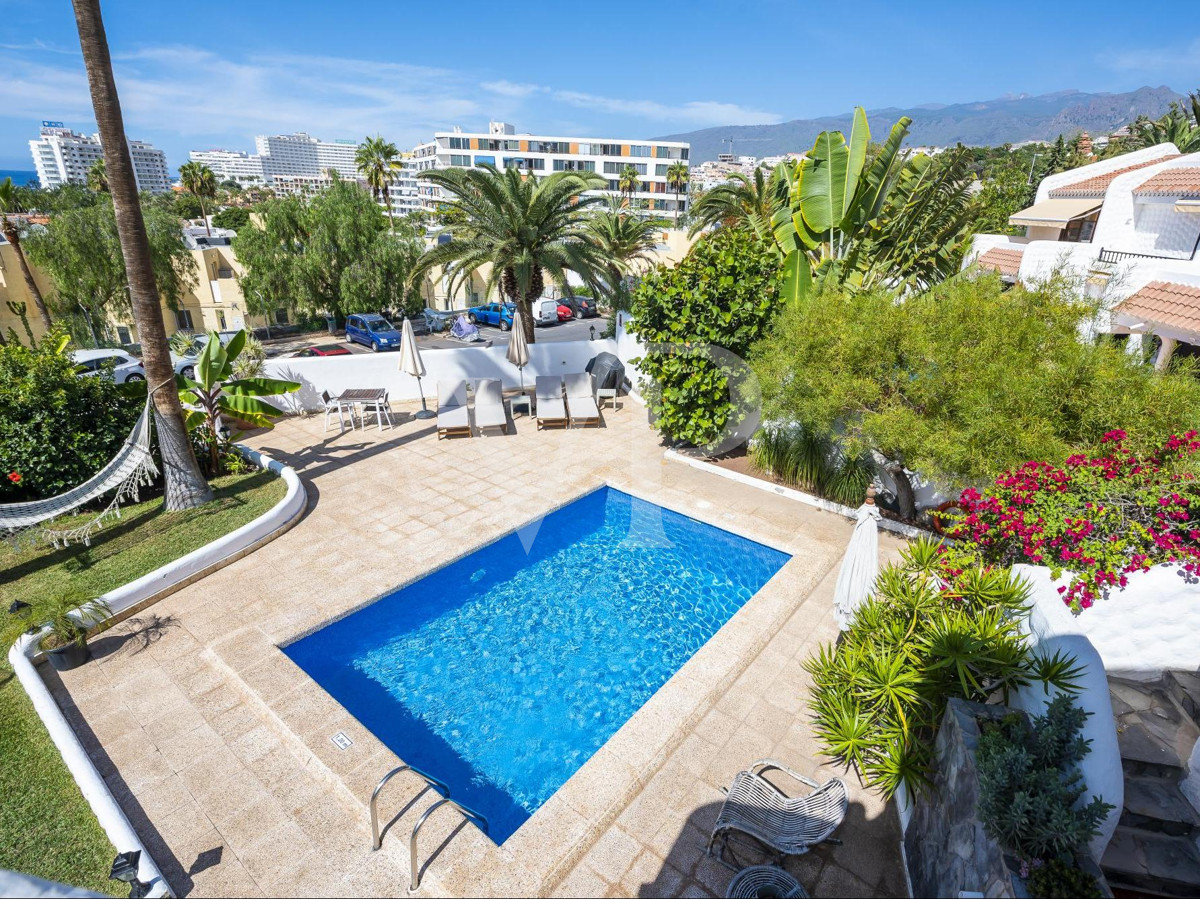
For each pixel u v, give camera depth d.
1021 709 4.47
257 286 33.88
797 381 9.23
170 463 9.88
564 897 4.59
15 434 9.50
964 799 3.96
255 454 11.85
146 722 6.14
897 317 8.27
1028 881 3.27
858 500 10.67
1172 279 12.43
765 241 14.29
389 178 53.12
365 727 6.08
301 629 7.43
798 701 6.52
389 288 34.34
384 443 13.45
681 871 4.78
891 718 4.93
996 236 21.34
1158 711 4.86
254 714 6.27
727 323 11.55
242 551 8.99
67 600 6.94
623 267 29.92
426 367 16.33
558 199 17.42
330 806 5.30
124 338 31.45
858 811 5.30
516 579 9.26
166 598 8.04
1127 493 5.39
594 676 7.34
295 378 15.22
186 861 4.82
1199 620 4.91
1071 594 4.98
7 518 8.41
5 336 28.95
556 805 5.22
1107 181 18.20
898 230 11.24
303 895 4.59
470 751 6.28
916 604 5.56
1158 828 4.18
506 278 18.88
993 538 5.86
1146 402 6.91
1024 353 7.64
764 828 4.70
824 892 4.63
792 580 8.55
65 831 5.02
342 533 9.66
